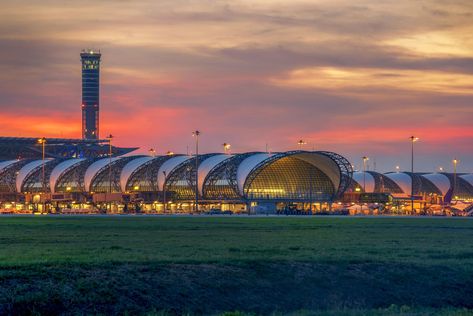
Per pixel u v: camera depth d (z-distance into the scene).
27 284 52.16
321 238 102.19
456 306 62.91
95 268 57.84
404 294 63.34
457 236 112.94
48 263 58.66
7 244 85.81
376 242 95.62
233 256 70.06
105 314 50.97
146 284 56.00
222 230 122.31
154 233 111.12
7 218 188.88
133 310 52.16
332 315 54.31
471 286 66.25
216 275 60.12
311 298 60.28
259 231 119.94
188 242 90.56
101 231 116.75
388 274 66.19
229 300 57.16
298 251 78.31
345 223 158.38
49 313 49.66
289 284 61.53
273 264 65.19
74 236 102.44
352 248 84.38
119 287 54.34
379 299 62.03
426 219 195.62
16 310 49.16
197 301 55.78
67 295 51.47
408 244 93.25
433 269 68.50
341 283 63.34
